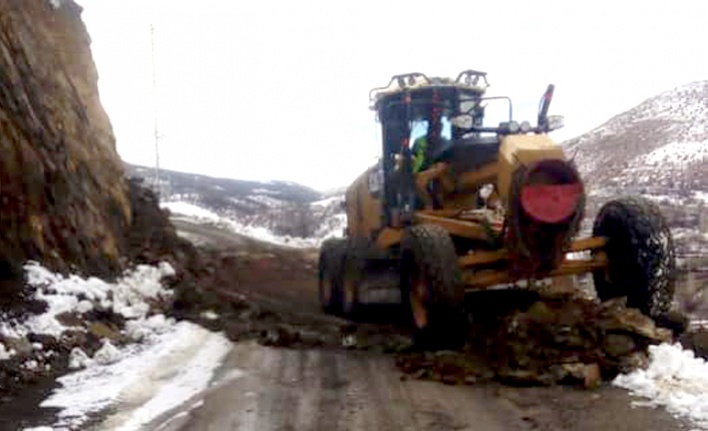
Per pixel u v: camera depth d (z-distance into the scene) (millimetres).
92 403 6855
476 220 8586
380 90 11367
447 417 6250
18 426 6191
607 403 6363
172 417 6465
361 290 11703
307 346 9273
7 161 9883
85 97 15352
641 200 8258
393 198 11117
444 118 10688
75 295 9820
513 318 7652
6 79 10859
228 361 8523
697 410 6020
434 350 8039
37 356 8117
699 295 15836
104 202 13555
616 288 8203
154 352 9000
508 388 6980
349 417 6355
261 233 36406
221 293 13359
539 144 7906
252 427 6168
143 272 12617
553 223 7500
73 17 16516
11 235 9594
